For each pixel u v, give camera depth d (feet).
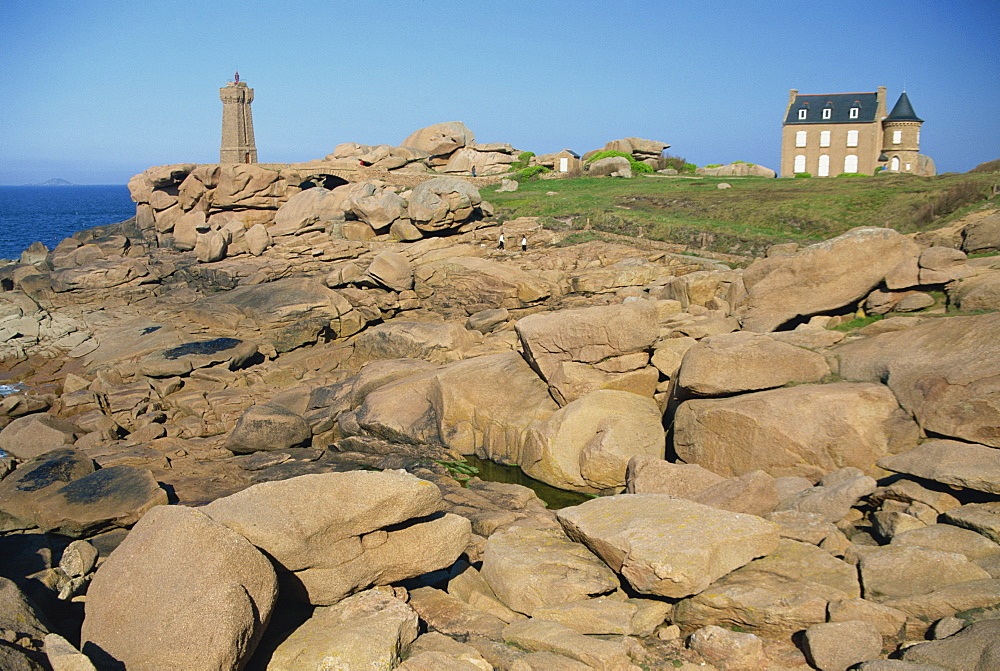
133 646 21.31
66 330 100.99
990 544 26.96
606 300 92.63
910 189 126.00
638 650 24.07
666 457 50.62
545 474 53.11
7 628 21.62
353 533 26.48
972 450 33.12
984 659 20.03
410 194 132.77
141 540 24.08
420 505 27.22
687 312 67.51
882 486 35.45
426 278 106.11
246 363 86.12
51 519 40.22
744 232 119.14
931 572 25.21
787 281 56.59
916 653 21.71
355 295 101.76
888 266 54.49
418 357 79.92
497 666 24.04
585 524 29.71
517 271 101.65
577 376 57.00
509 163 221.87
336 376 79.56
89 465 47.50
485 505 45.60
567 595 26.84
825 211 123.34
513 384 61.36
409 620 24.71
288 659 22.81
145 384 78.38
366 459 58.34
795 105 223.30
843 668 22.17
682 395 49.29
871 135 213.25
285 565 25.05
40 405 73.36
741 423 43.39
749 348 46.98
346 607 25.85
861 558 26.40
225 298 104.17
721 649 23.57
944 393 38.19
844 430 40.37
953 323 42.80
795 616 24.06
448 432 60.75
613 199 153.58
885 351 44.32
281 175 160.25
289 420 61.11
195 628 20.90
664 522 28.30
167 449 60.80
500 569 28.96
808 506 33.60
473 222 131.23
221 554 22.53
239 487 51.16
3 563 30.27
